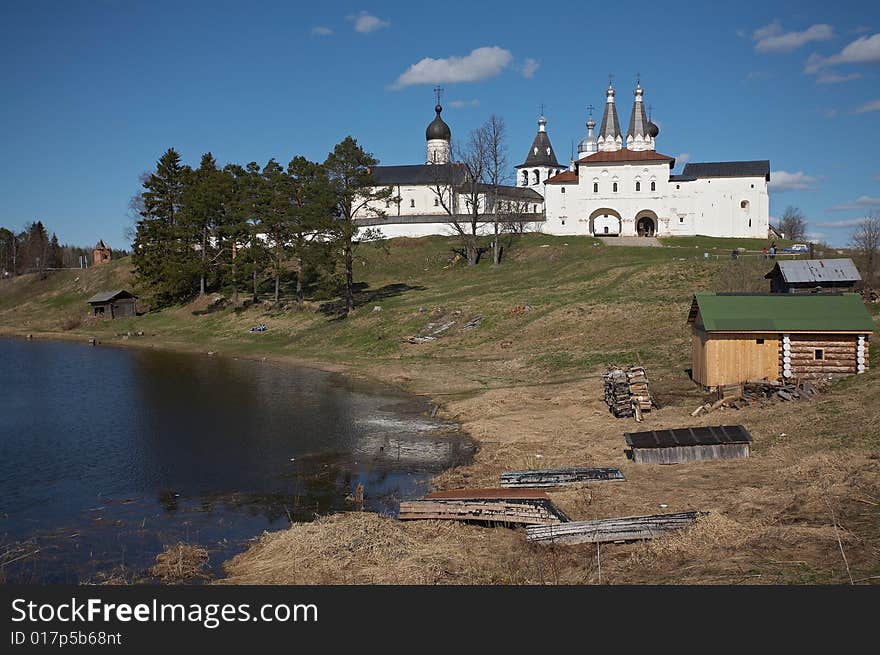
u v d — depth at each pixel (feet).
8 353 220.43
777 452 76.48
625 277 219.20
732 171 337.93
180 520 69.56
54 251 482.69
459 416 113.80
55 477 85.05
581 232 346.33
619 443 88.07
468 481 78.02
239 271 272.51
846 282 134.62
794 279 136.36
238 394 140.05
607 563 52.21
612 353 149.38
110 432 108.47
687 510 61.31
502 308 203.82
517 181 402.72
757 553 50.24
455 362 165.78
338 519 63.36
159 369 178.70
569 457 83.82
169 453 95.55
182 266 288.71
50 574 56.59
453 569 53.01
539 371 146.10
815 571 46.47
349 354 191.11
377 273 297.33
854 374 105.70
